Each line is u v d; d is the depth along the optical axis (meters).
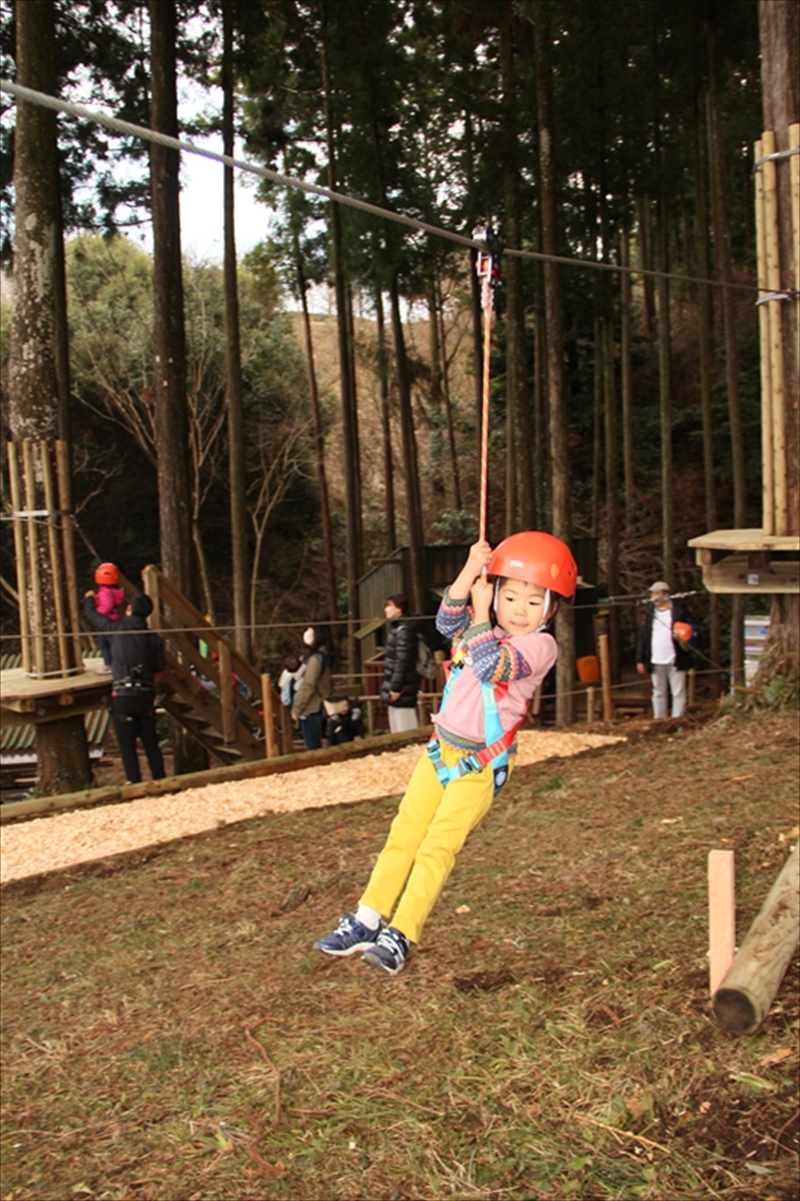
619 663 21.48
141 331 28.30
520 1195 3.31
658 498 27.38
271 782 9.57
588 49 17.94
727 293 17.55
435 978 4.80
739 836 5.88
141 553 29.75
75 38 16.88
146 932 6.20
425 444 36.09
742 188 32.53
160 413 12.98
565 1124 3.60
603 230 19.66
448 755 3.26
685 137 23.28
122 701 10.12
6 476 25.98
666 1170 3.29
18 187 10.92
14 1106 4.42
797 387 9.12
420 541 20.98
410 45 20.02
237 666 11.97
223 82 16.53
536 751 9.71
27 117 10.86
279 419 30.88
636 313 32.97
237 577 16.81
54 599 10.93
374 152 18.66
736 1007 3.74
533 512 16.97
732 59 18.28
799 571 9.07
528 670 3.21
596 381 25.56
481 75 18.50
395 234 19.03
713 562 9.52
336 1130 3.79
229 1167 3.71
